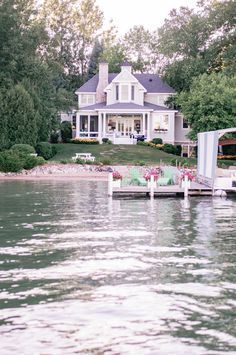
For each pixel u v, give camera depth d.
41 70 75.06
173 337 10.79
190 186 38.66
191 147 78.06
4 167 58.75
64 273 15.41
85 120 87.44
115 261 16.97
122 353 10.07
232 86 71.19
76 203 33.47
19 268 15.96
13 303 12.72
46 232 22.33
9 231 22.56
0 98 67.19
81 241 20.33
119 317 11.86
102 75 89.19
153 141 78.88
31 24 79.56
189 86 80.50
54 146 72.69
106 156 70.31
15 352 10.10
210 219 26.62
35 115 68.06
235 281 14.62
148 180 38.03
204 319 11.73
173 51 84.38
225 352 10.11
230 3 80.81
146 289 13.87
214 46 81.88
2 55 73.69
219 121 67.44
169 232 22.50
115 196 38.16
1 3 74.44
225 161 67.12
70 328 11.23
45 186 46.53
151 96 87.94
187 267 16.20
